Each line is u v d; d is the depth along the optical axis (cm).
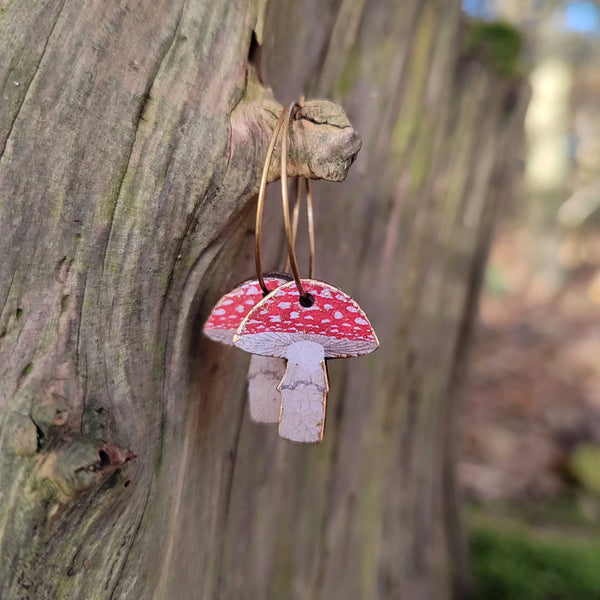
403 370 24
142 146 10
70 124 9
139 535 11
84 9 9
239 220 12
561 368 68
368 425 23
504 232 115
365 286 21
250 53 12
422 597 29
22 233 9
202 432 13
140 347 11
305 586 21
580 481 48
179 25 10
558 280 97
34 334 9
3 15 9
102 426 10
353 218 19
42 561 10
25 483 9
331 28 17
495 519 43
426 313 25
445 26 21
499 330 82
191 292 11
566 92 89
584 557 37
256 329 10
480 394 62
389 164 20
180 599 14
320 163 11
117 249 10
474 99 24
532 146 96
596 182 105
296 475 19
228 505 16
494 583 35
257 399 12
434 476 30
